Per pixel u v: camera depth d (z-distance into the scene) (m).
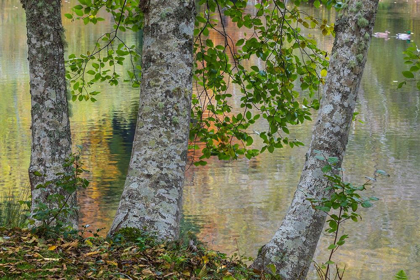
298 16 8.32
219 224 12.07
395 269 10.46
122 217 5.33
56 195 5.05
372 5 5.82
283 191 14.24
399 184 14.84
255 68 8.13
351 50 5.86
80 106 22.92
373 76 29.38
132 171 5.45
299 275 5.79
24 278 3.75
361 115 22.16
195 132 8.47
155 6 5.52
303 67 8.42
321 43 36.28
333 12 52.75
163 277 4.24
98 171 15.28
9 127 19.94
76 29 43.84
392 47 37.81
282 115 8.41
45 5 6.33
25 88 25.89
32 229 4.75
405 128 20.27
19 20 49.78
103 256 4.41
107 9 8.43
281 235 5.89
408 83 27.58
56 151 6.38
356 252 11.12
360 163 16.64
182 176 5.51
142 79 5.59
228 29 42.69
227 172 15.60
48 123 6.37
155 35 5.50
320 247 11.42
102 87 26.20
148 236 5.13
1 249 4.18
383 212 13.05
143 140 5.46
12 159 16.53
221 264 5.02
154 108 5.46
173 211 5.37
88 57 8.70
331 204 4.77
